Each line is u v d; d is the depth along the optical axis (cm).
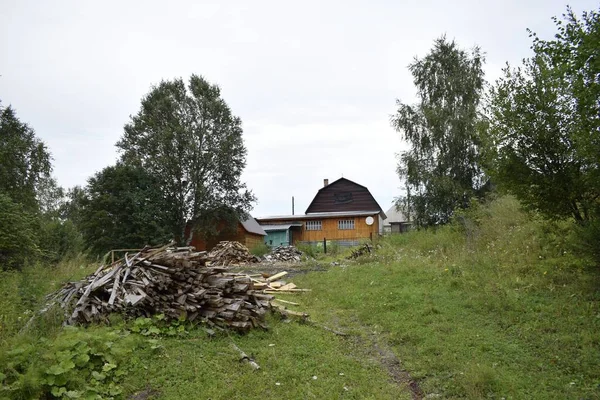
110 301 592
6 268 1052
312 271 1307
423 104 2172
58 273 1034
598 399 414
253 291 696
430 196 2045
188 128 2772
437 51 2223
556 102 727
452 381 473
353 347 609
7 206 1168
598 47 549
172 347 538
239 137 2994
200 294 625
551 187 732
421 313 710
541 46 676
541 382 456
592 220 661
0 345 455
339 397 444
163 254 701
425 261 1109
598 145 595
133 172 2588
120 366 468
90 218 2439
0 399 359
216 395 431
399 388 473
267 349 562
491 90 838
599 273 662
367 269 1155
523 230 1015
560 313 613
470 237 1219
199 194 2734
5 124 2258
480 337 588
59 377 407
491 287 775
